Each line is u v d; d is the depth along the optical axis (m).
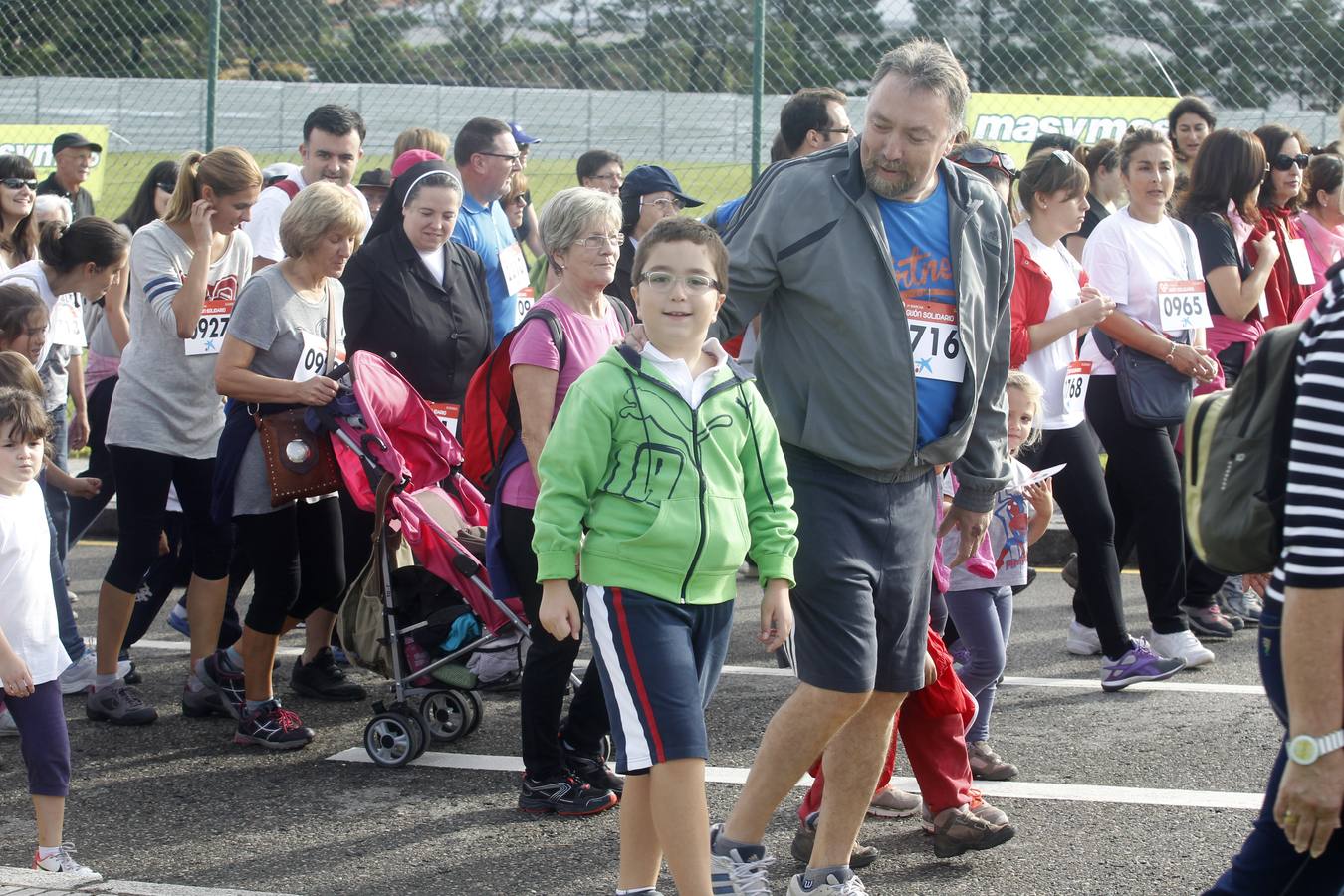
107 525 9.14
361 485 4.98
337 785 4.79
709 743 5.14
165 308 5.39
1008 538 4.70
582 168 8.29
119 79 10.97
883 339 3.44
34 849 4.25
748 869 3.54
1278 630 2.50
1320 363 2.32
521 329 4.43
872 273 3.45
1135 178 6.11
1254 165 6.72
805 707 3.47
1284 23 9.58
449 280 5.62
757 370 3.67
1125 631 5.70
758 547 3.37
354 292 5.49
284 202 6.94
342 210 5.10
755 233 3.50
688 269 3.30
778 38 10.00
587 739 4.61
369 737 4.99
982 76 9.95
